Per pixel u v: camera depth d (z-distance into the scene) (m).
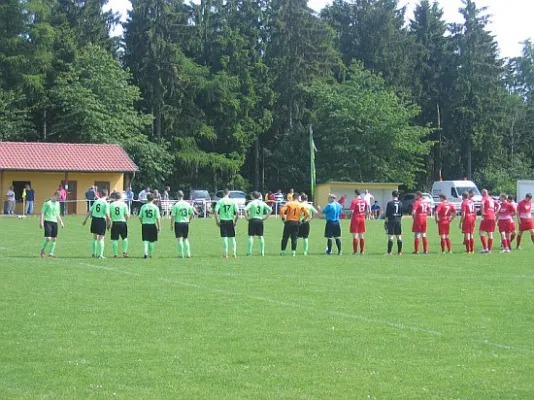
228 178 72.88
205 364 9.23
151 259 22.23
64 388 8.23
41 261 21.09
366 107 69.06
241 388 8.27
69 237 30.95
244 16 77.88
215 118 73.88
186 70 71.06
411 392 8.18
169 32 70.38
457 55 81.44
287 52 75.25
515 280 17.42
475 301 14.05
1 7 63.94
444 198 25.89
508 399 7.98
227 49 74.38
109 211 22.52
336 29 84.81
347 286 16.11
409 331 11.20
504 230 26.22
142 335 10.80
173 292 14.99
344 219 51.62
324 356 9.68
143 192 52.88
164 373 8.84
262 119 74.00
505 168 82.00
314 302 13.82
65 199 50.72
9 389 8.17
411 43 81.75
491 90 80.81
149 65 68.75
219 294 14.76
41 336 10.68
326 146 70.62
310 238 32.78
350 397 8.00
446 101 81.69
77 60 65.94
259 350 9.96
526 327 11.56
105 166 56.16
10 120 64.31
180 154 70.12
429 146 73.31
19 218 45.03
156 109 70.38
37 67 65.25
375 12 80.56
